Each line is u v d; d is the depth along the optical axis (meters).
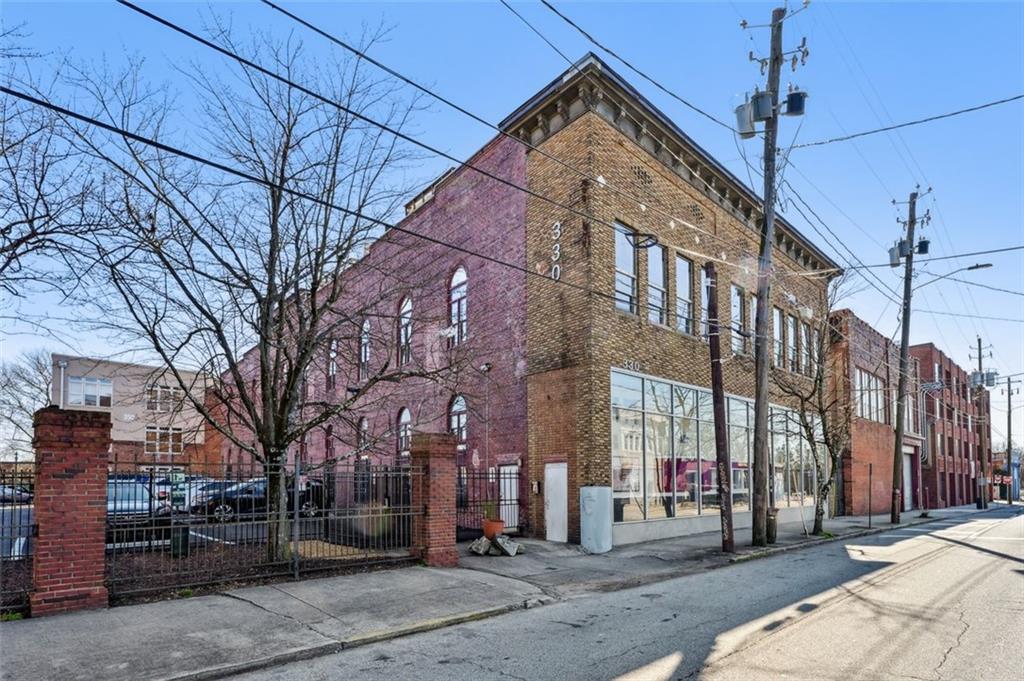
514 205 19.06
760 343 17.14
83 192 13.73
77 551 8.57
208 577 10.12
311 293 12.52
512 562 13.28
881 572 13.06
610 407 16.53
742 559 14.80
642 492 17.55
